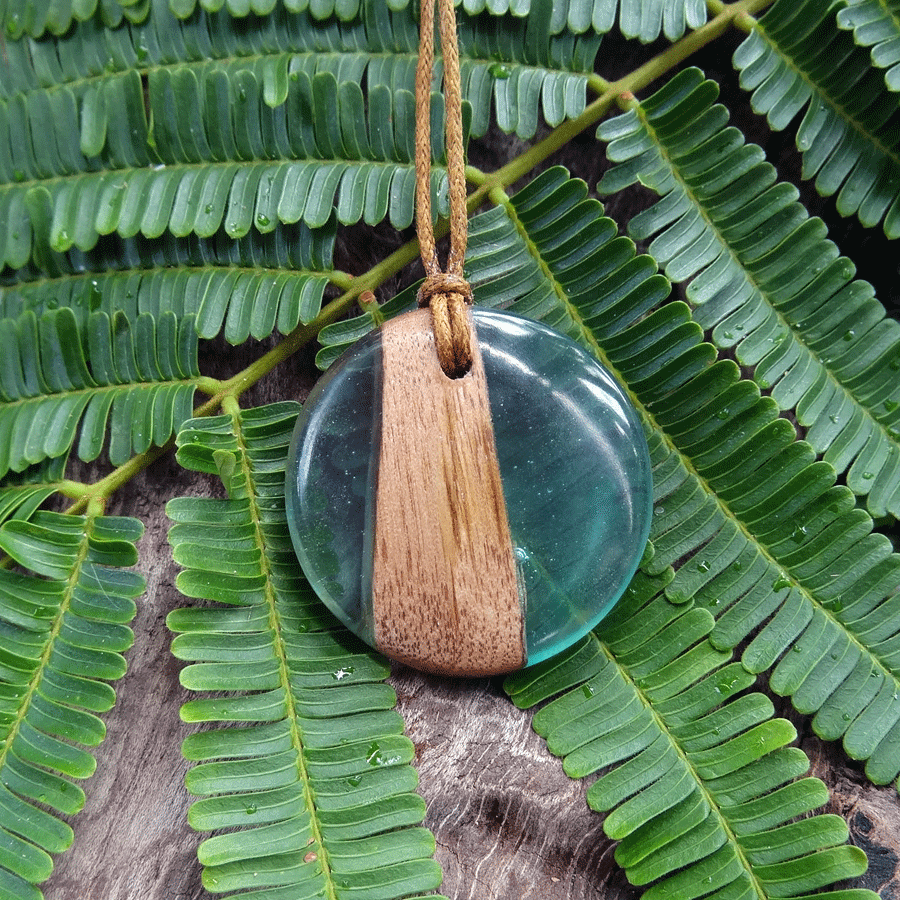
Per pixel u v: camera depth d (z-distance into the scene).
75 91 0.35
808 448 0.34
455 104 0.34
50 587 0.35
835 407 0.35
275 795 0.34
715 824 0.34
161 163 0.35
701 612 0.35
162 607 0.36
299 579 0.35
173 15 0.35
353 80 0.35
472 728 0.35
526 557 0.34
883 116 0.35
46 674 0.34
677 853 0.34
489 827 0.35
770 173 0.35
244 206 0.35
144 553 0.36
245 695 0.36
